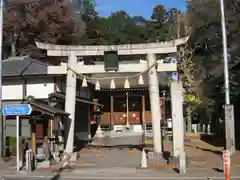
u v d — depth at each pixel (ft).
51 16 148.97
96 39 192.54
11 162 60.29
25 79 77.10
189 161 58.90
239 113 95.45
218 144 90.02
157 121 62.80
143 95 136.98
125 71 63.93
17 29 148.77
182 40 62.18
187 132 134.51
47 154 55.62
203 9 154.61
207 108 137.90
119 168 52.80
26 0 142.51
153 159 60.80
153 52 62.85
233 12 135.54
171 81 58.54
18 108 50.49
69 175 47.01
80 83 89.30
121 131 135.03
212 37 150.41
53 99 71.61
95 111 117.80
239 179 42.01
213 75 140.67
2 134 63.52
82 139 104.27
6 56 155.63
